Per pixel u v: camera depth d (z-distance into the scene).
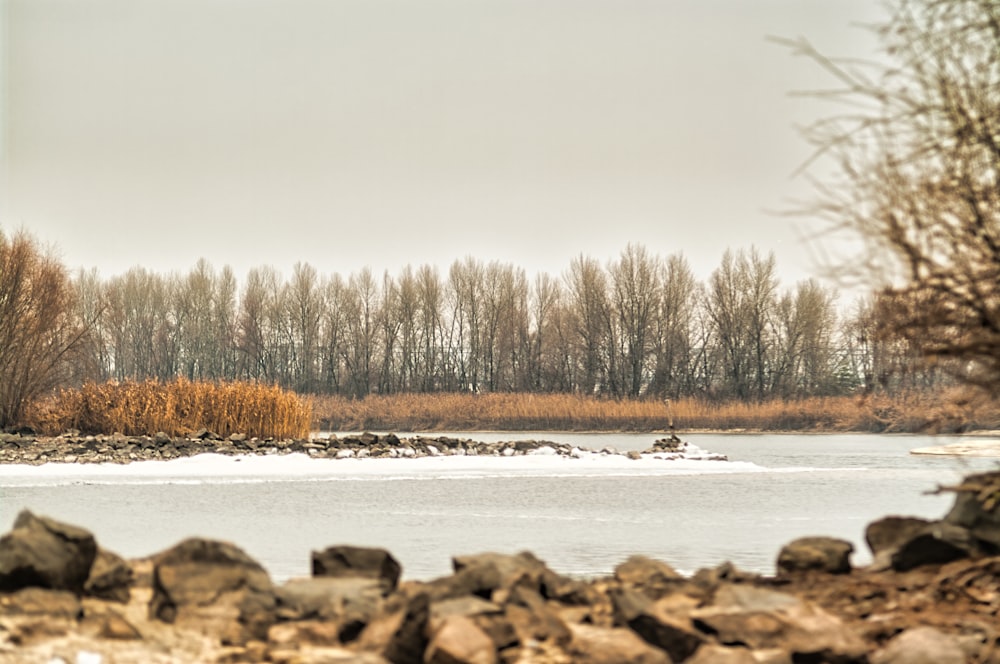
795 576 21.73
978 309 16.94
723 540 36.91
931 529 21.52
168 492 55.31
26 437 86.62
